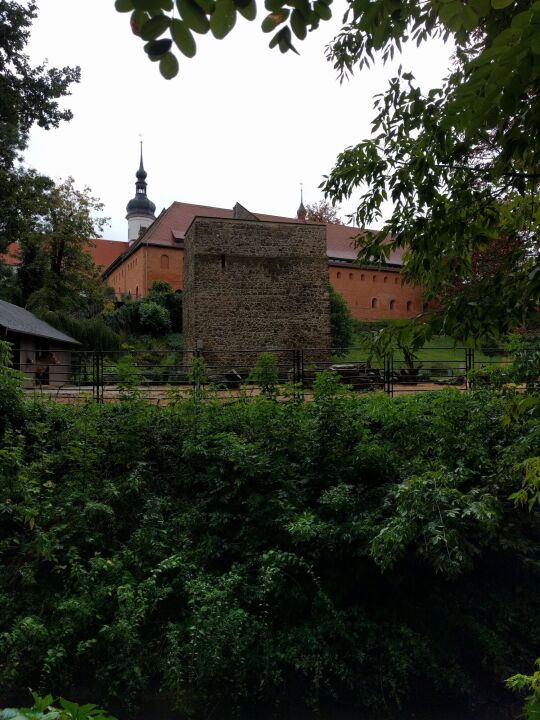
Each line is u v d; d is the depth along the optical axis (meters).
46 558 6.48
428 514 5.45
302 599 6.37
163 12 1.25
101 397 9.88
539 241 2.68
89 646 5.87
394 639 6.21
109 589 6.30
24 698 5.61
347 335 33.34
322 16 1.44
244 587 6.43
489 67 1.51
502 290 2.44
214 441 7.96
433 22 2.03
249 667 5.82
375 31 1.94
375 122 3.46
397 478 7.11
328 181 3.80
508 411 3.10
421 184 3.11
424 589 6.68
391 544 5.56
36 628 5.84
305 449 7.66
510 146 2.06
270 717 5.73
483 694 5.95
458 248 3.12
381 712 5.83
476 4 1.47
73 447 7.78
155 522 7.27
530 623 6.19
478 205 2.95
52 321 26.67
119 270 57.59
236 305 24.56
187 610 6.36
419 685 6.11
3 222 21.20
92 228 34.78
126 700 5.64
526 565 6.27
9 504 6.75
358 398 8.83
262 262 24.92
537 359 4.43
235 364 24.31
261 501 7.02
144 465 7.96
